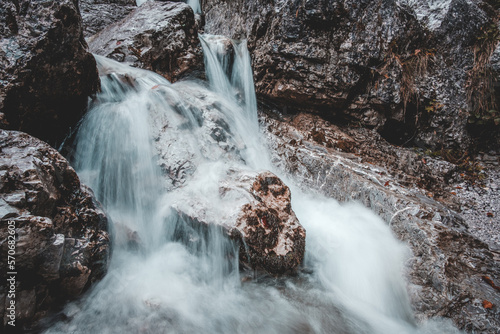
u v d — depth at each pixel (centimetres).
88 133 342
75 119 332
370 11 450
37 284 191
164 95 357
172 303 243
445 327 228
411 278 265
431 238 285
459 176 477
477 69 524
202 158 319
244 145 369
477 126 533
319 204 370
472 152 534
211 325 231
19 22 250
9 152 204
